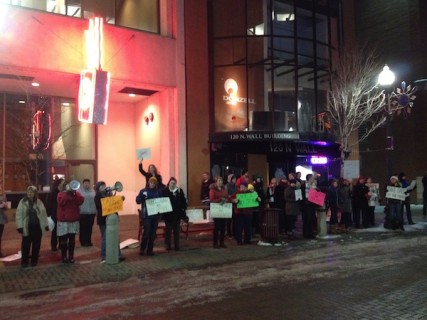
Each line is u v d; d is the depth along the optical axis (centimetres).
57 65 1441
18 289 781
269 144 1920
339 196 1515
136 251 1130
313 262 982
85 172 1836
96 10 1625
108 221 984
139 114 1942
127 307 664
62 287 794
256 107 1959
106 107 1487
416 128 2569
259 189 1384
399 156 2658
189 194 1758
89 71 1469
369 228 1561
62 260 989
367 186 1612
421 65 2533
